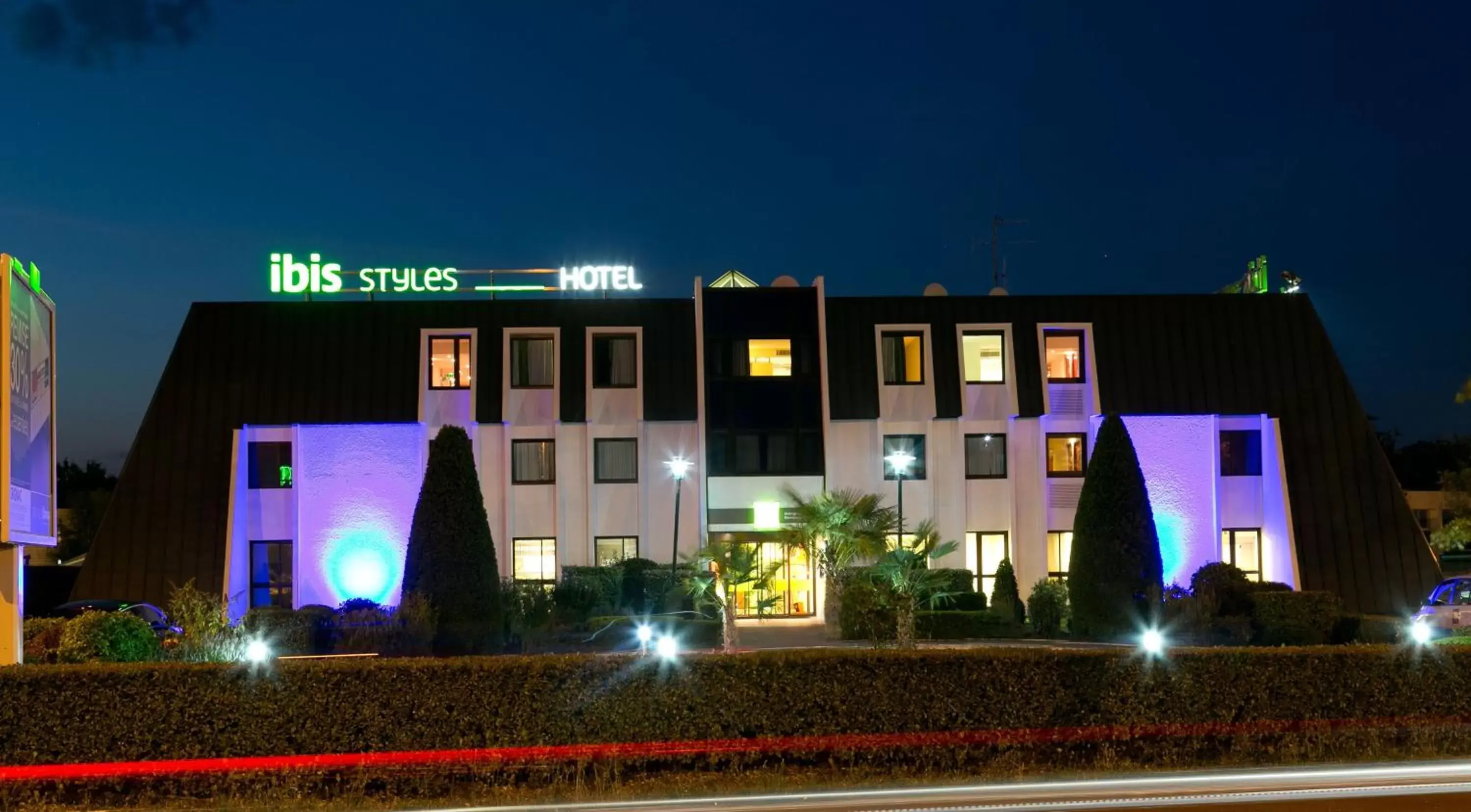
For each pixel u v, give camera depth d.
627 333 40.56
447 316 40.59
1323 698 15.45
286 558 38.94
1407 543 40.19
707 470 39.44
